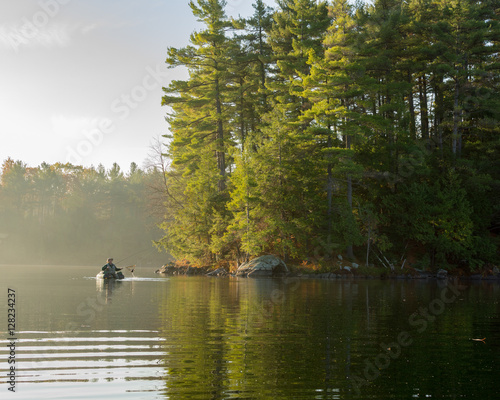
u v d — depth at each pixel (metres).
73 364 8.47
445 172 49.38
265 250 48.69
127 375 7.79
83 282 31.27
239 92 58.75
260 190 45.91
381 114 52.59
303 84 45.22
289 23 57.69
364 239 43.56
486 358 9.52
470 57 52.06
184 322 13.41
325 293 24.56
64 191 117.06
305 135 44.47
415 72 55.69
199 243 51.72
